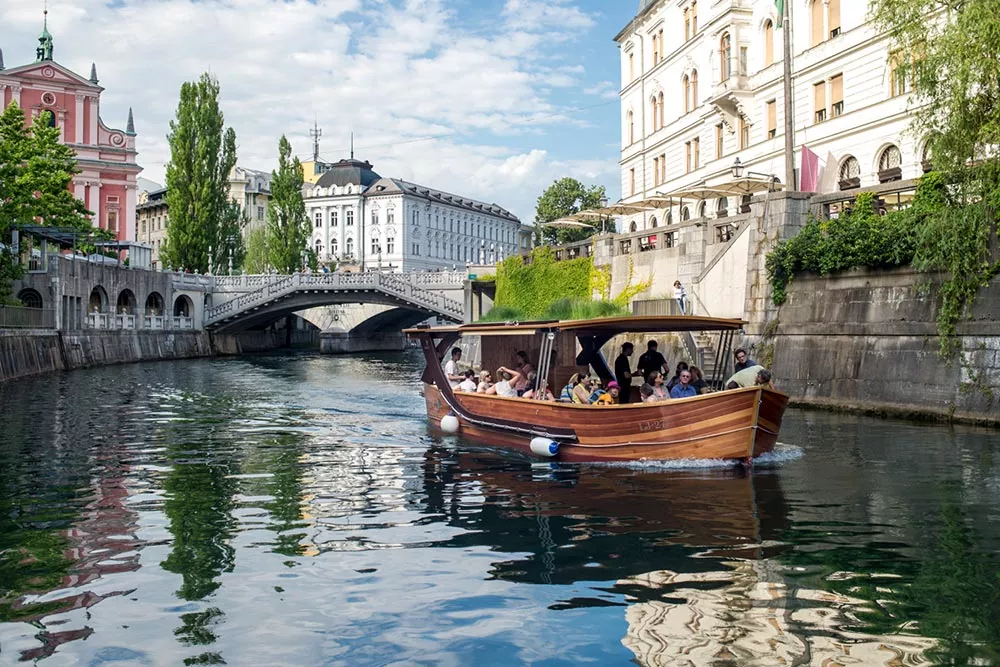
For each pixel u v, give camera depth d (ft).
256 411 78.18
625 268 110.22
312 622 23.65
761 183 99.19
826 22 106.11
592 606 24.62
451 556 29.66
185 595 25.81
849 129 101.24
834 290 72.38
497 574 27.61
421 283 188.14
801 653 21.11
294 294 196.54
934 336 62.95
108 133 218.38
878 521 33.58
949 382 61.36
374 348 254.88
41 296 137.59
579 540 31.42
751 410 44.65
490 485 42.11
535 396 54.44
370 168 388.37
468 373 64.69
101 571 28.14
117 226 218.59
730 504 36.91
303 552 30.27
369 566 28.58
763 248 81.00
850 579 26.55
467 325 61.62
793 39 112.47
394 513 36.19
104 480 43.68
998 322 58.18
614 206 133.80
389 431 63.77
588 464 48.08
